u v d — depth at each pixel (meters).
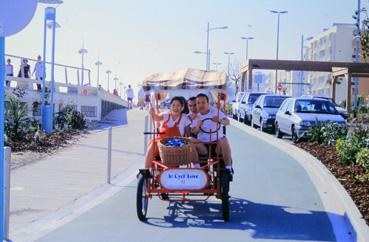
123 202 10.35
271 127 25.02
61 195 10.84
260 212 9.54
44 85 21.88
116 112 40.16
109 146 12.35
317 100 22.08
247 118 31.06
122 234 8.09
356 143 14.06
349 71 42.53
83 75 29.83
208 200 10.48
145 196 8.95
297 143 19.69
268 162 15.56
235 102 35.66
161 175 8.91
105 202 10.34
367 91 79.12
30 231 8.17
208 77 9.97
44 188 11.44
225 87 9.59
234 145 20.08
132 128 26.58
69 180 12.43
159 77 10.28
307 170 14.07
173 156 8.84
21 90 21.72
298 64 46.75
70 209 9.70
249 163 15.36
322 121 19.62
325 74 100.75
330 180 11.70
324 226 8.61
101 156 16.53
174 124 9.61
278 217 9.19
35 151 16.44
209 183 8.99
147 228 8.45
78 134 22.12
